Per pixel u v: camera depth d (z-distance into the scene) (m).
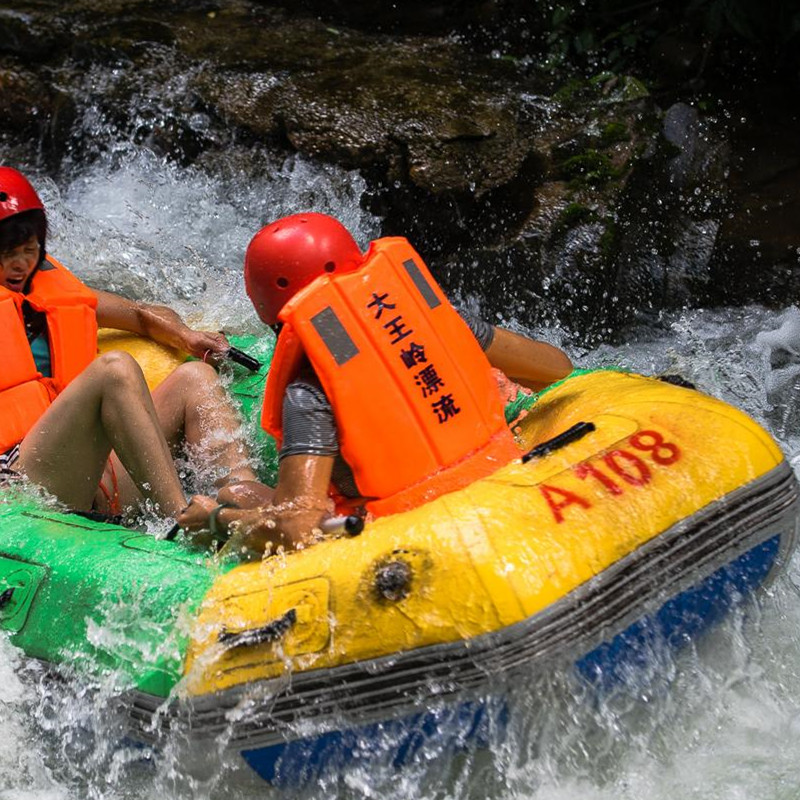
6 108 13.23
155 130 12.61
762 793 5.96
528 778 5.73
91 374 7.13
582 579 5.36
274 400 6.34
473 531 5.43
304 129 11.96
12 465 7.46
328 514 5.91
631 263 11.34
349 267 6.38
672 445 6.00
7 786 6.42
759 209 11.53
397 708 5.44
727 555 5.83
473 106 12.08
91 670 6.11
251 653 5.66
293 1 14.23
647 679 5.74
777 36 12.55
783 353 10.56
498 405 6.56
